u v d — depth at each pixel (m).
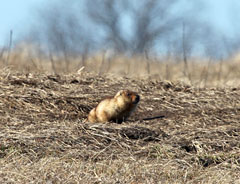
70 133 29.70
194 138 31.08
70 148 28.11
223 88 45.19
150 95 41.78
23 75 42.97
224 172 25.92
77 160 26.58
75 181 23.78
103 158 27.11
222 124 35.19
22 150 27.41
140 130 31.00
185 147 29.77
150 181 24.31
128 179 24.42
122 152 28.06
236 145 30.33
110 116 33.94
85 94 40.19
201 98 41.34
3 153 27.06
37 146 27.86
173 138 30.84
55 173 24.42
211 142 30.42
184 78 53.56
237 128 33.28
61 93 39.66
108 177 24.47
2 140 28.19
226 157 28.41
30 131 30.05
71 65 56.62
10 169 24.67
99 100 39.06
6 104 35.62
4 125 31.47
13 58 55.59
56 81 42.88
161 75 55.88
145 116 37.28
